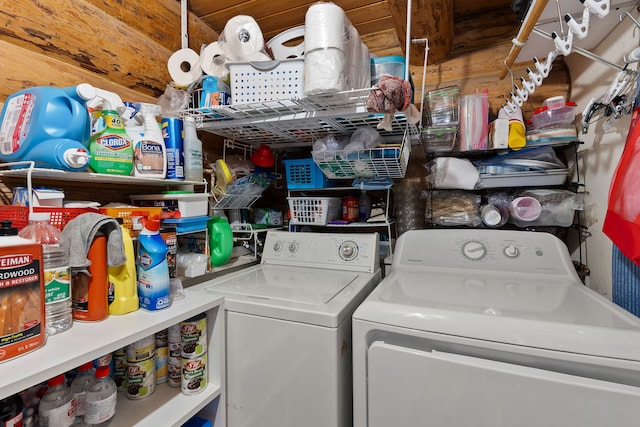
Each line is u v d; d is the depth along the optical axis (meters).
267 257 1.61
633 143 0.84
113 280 0.90
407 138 1.40
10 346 0.63
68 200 1.05
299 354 0.95
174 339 1.08
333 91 1.02
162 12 1.42
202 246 1.40
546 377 0.66
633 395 0.60
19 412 0.70
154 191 1.37
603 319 0.73
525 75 1.56
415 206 1.75
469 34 1.68
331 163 1.42
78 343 0.72
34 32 0.96
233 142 1.73
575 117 1.38
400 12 1.32
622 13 0.97
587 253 1.28
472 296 0.93
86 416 0.84
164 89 1.44
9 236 0.68
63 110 0.84
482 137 1.38
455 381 0.74
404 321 0.81
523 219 1.33
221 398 1.06
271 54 1.42
